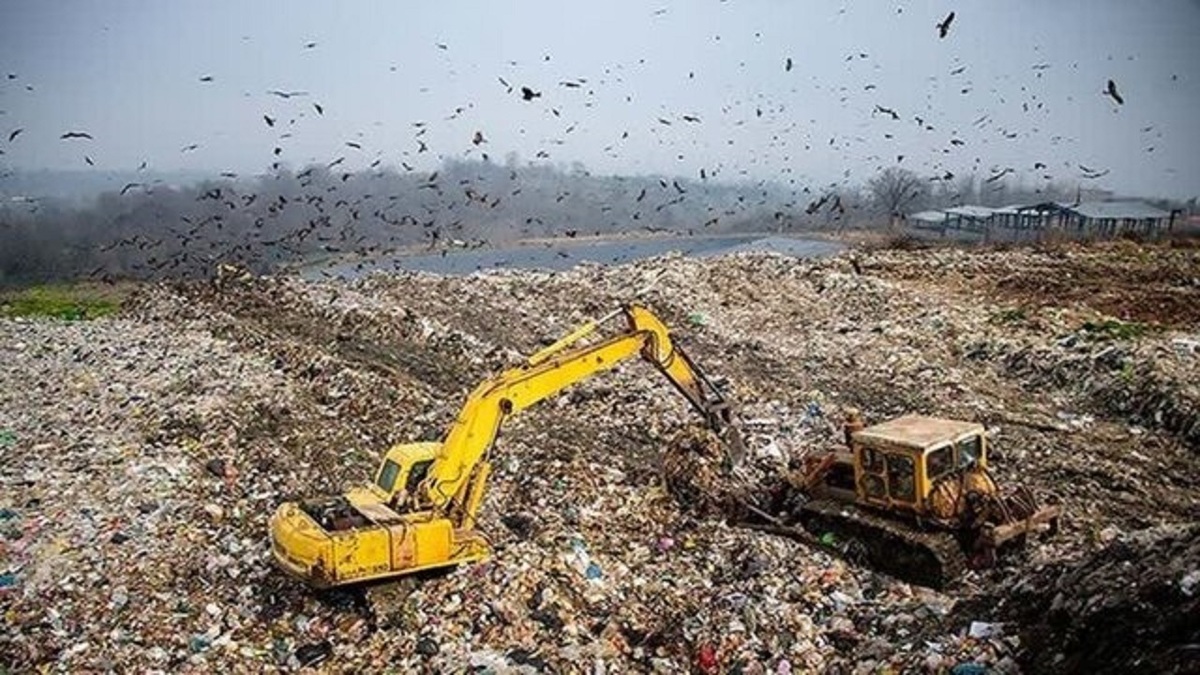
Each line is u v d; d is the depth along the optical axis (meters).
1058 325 23.64
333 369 20.08
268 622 10.88
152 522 12.98
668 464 14.37
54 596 11.11
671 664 10.09
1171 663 7.32
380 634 10.47
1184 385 17.66
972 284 29.72
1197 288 28.22
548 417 17.78
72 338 24.97
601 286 29.17
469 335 23.94
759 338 24.23
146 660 10.07
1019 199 100.81
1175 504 14.24
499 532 12.64
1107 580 8.84
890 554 11.83
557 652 10.02
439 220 80.50
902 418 13.12
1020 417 18.19
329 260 41.31
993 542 11.53
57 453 15.61
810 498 13.16
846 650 10.12
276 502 13.96
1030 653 8.72
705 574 11.99
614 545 12.67
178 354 22.39
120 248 62.12
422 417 17.66
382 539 10.66
